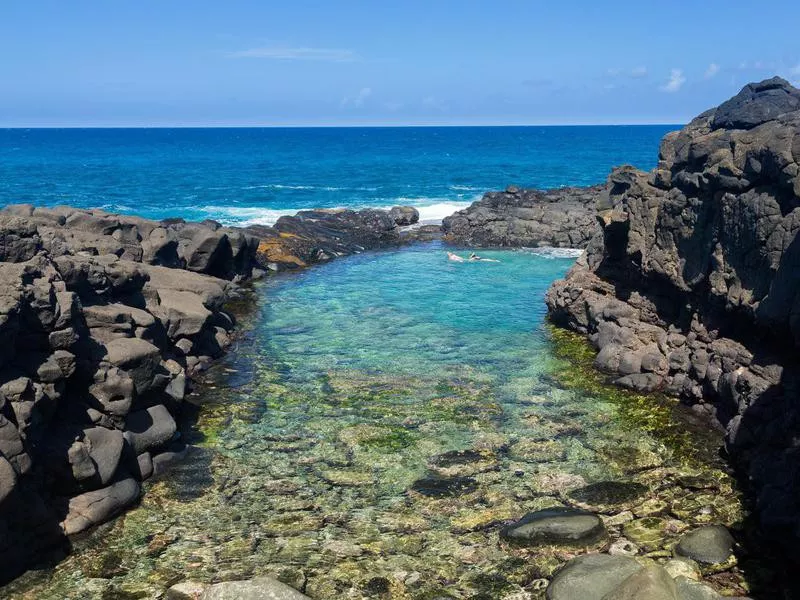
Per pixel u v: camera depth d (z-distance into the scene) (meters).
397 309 29.16
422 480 15.02
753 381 16.05
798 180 14.91
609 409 18.70
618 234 23.77
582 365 22.08
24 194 68.19
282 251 39.44
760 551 12.41
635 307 22.75
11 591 11.45
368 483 14.93
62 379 14.06
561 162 113.81
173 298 23.00
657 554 12.28
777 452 14.37
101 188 74.25
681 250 20.11
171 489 14.74
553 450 16.33
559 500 14.15
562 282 27.05
